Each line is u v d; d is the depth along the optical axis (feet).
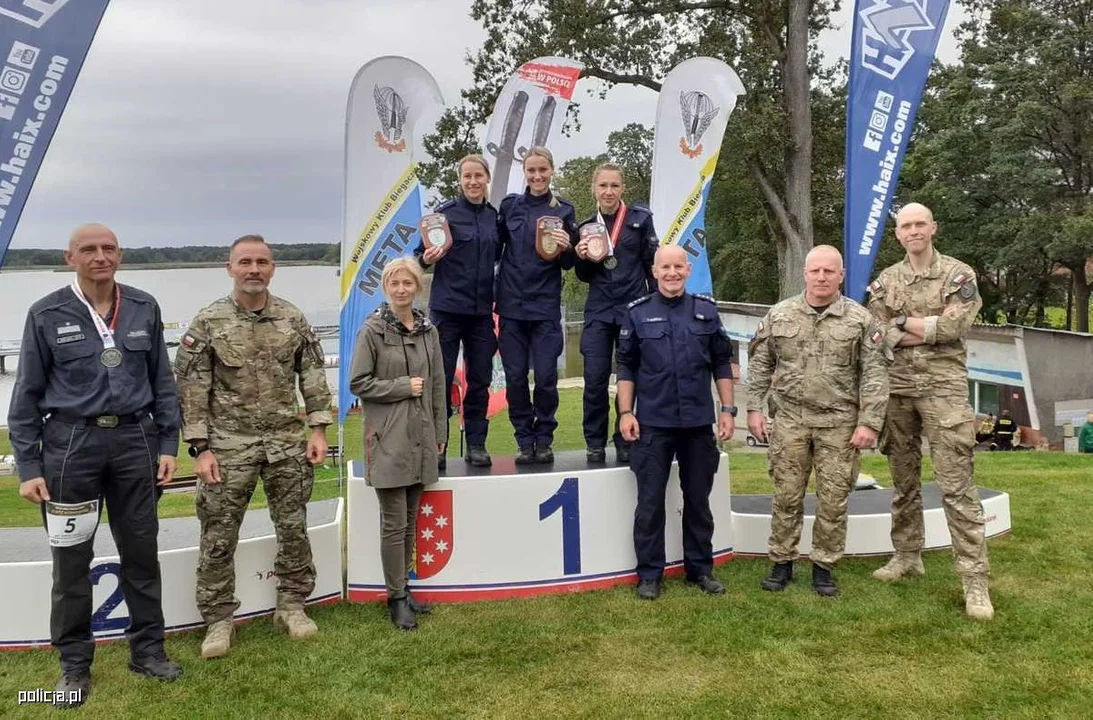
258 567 12.07
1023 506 17.61
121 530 9.90
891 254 81.87
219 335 10.64
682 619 11.64
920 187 86.07
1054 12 68.90
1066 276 81.61
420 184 19.67
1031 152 70.54
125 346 9.66
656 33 51.80
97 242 9.34
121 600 11.39
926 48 16.97
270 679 9.95
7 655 10.83
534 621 11.71
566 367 104.27
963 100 75.00
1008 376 51.90
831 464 12.24
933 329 11.73
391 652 10.70
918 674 9.70
